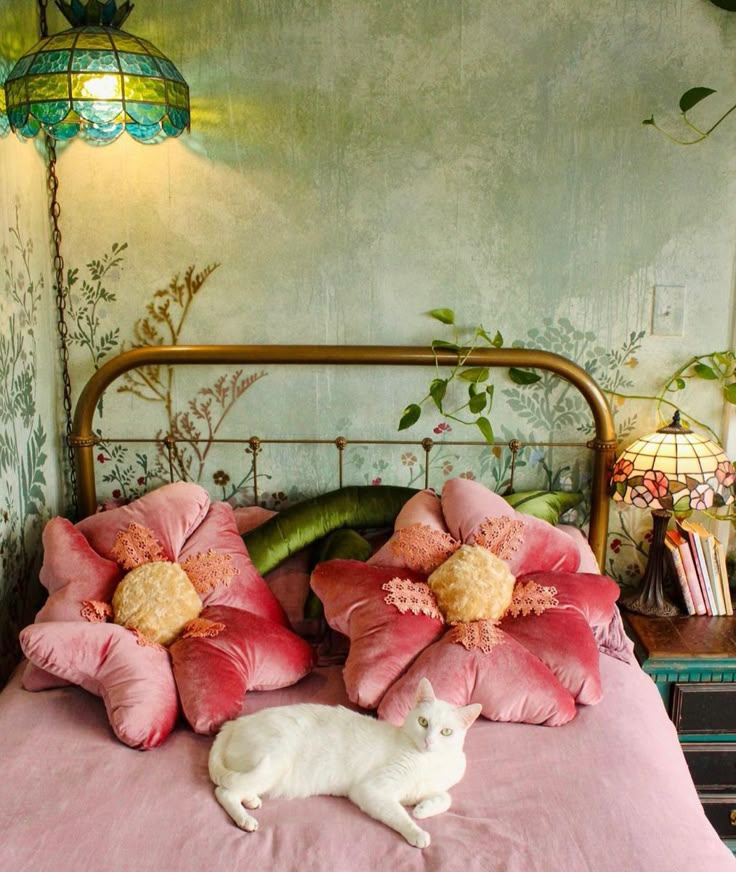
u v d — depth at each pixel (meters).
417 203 2.34
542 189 2.33
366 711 1.80
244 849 1.38
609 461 2.36
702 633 2.20
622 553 2.50
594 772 1.58
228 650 1.81
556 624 1.85
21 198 2.18
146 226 2.35
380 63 2.27
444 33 2.26
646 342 2.41
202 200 2.33
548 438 2.46
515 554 2.01
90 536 2.02
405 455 2.47
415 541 2.00
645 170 2.32
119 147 2.31
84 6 2.01
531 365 2.32
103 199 2.33
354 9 2.24
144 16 2.24
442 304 2.39
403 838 1.42
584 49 2.27
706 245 2.36
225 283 2.38
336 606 1.91
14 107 1.95
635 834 1.42
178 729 1.73
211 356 2.31
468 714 1.56
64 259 2.37
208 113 2.29
